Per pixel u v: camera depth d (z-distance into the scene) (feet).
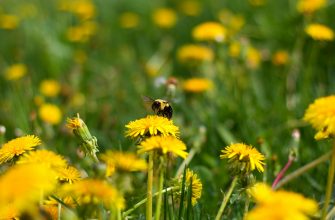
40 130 12.53
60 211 6.70
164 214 7.43
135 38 22.39
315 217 6.76
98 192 5.66
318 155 11.48
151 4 25.84
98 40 21.48
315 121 6.31
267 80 16.44
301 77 15.51
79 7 22.53
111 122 13.94
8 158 6.80
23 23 22.74
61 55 19.53
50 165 6.25
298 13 18.34
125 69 19.31
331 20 17.94
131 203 8.68
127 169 6.13
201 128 11.25
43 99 15.62
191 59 16.74
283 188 10.20
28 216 5.34
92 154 7.78
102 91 17.20
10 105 15.12
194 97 14.52
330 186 6.63
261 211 4.88
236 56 16.05
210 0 24.16
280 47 18.31
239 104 13.96
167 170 9.01
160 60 19.65
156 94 16.08
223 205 7.11
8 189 4.80
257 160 6.95
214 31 15.66
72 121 7.73
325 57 16.56
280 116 13.71
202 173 10.36
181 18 23.53
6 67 19.34
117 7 25.94
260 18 19.76
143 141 6.68
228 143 12.34
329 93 14.52
